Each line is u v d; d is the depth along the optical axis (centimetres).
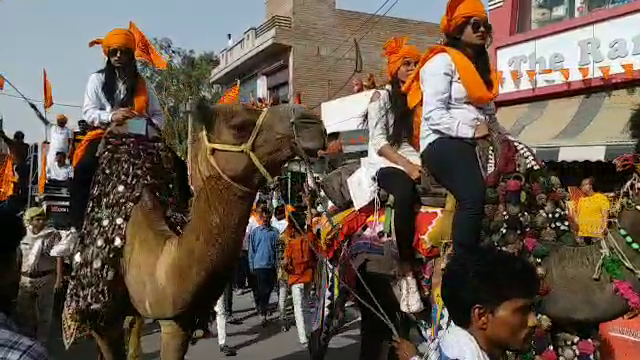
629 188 395
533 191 406
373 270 508
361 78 2294
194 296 388
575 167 1054
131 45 534
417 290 470
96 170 505
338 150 599
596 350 398
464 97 409
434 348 251
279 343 910
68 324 467
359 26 2328
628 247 378
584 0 1139
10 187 980
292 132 375
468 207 388
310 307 1077
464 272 234
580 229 417
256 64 2461
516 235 392
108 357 481
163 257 402
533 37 1189
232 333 981
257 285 1112
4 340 237
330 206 582
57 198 968
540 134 1096
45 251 745
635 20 1007
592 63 1079
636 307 362
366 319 529
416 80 470
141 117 511
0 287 260
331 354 816
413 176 469
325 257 546
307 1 2256
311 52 2242
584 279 381
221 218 381
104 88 535
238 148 377
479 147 409
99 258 438
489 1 1304
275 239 1048
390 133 516
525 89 1209
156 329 998
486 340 232
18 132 1169
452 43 421
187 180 529
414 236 468
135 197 453
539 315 389
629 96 1028
